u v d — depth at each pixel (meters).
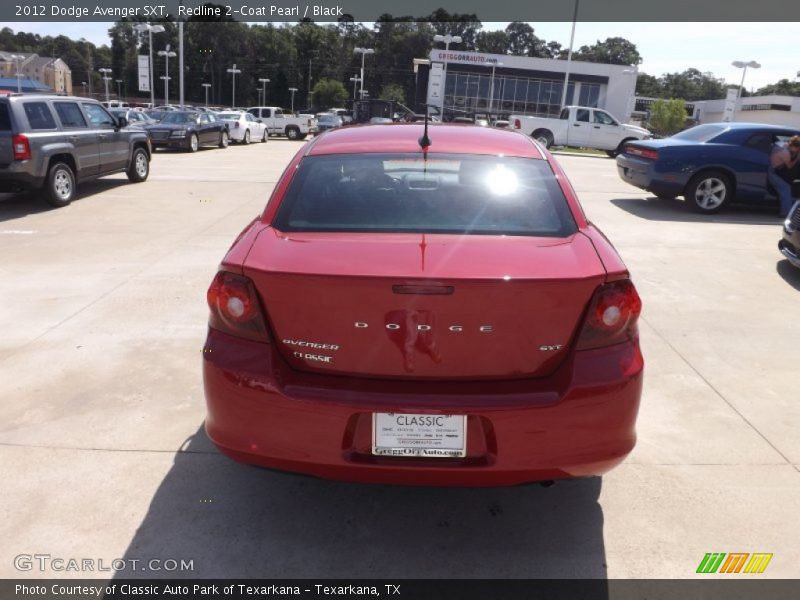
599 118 25.34
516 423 2.28
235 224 8.77
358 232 2.65
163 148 22.44
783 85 108.06
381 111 19.59
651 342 4.89
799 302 5.89
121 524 2.74
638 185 10.84
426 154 3.19
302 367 2.39
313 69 120.38
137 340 4.68
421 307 2.25
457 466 2.31
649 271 6.80
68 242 7.61
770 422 3.70
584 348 2.35
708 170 10.23
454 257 2.40
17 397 3.81
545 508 2.92
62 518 2.76
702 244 8.11
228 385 2.39
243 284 2.39
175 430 3.48
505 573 2.52
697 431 3.58
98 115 11.45
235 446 2.43
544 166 3.17
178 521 2.77
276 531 2.74
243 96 119.06
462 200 2.87
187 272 6.38
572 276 2.28
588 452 2.36
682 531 2.76
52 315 5.17
